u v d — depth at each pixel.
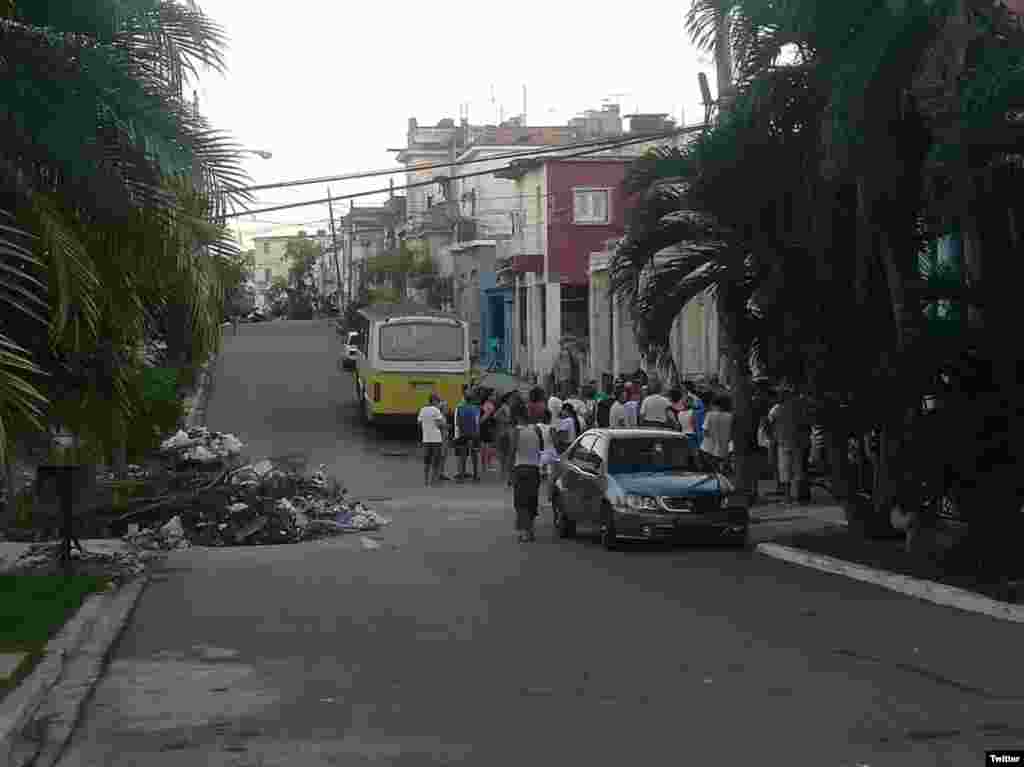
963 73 13.22
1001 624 12.27
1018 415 14.09
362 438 42.31
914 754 7.67
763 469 28.45
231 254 12.16
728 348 20.31
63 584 15.45
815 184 16.09
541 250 56.72
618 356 45.19
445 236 79.81
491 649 11.34
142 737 8.52
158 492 22.41
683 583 15.34
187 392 45.94
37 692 9.67
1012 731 8.20
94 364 12.80
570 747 7.97
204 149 11.09
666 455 19.59
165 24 11.23
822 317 16.75
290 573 17.02
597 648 11.29
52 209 10.69
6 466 9.83
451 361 40.88
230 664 10.93
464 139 88.00
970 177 13.50
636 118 58.47
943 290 14.56
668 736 8.20
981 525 14.53
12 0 10.80
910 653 10.88
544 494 29.30
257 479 23.44
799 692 9.44
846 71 14.09
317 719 8.87
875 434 17.69
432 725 8.62
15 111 10.59
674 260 19.23
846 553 16.78
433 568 17.17
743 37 16.11
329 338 75.62
